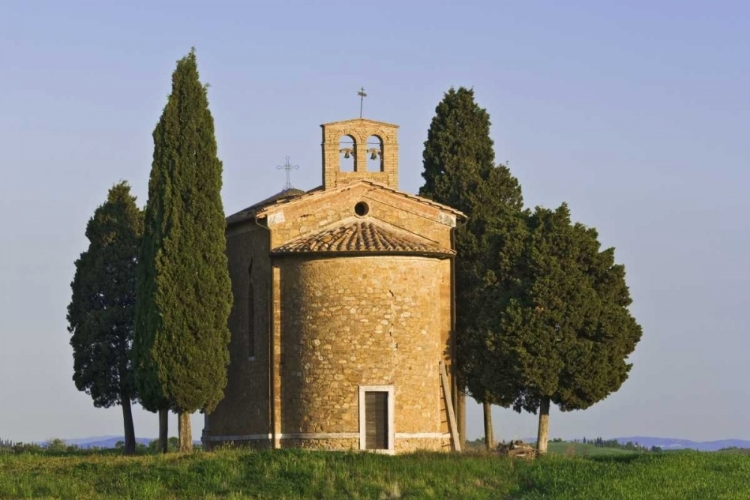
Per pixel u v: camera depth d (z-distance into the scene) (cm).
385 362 5706
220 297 5894
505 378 5975
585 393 5916
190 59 6009
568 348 5912
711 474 5359
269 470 5016
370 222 6059
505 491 5025
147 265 5925
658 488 4988
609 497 4781
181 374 5762
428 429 5791
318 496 4816
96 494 4722
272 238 5906
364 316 5712
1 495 4681
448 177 7194
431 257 5888
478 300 6247
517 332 5916
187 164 5916
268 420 5828
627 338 6028
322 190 6094
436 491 4947
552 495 4859
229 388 6228
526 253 6072
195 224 5888
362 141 6244
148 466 5162
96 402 6600
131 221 6781
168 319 5794
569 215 6122
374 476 5050
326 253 5725
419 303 5809
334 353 5703
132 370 6209
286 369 5812
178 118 5950
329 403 5691
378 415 5700
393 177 6269
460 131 7275
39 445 6988
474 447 6353
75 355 6612
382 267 5741
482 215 6762
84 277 6675
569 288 5956
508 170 7006
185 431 5853
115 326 6594
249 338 6097
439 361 5941
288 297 5828
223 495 4781
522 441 6022
